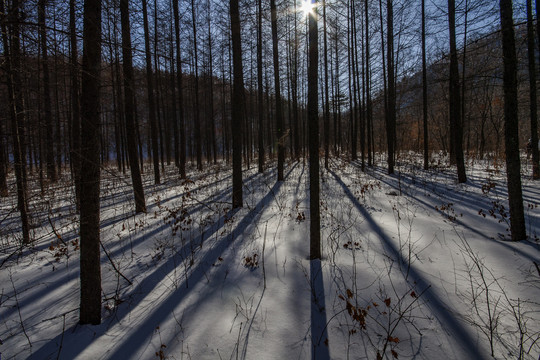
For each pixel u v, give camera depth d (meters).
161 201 8.78
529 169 11.91
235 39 7.09
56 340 2.79
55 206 8.34
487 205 6.85
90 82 2.79
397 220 5.95
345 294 3.31
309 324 2.86
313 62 4.01
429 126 25.14
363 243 4.77
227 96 27.72
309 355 2.48
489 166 13.81
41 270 4.35
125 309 3.27
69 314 3.24
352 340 2.63
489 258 4.01
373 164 17.53
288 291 3.43
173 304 3.30
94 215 2.95
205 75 20.53
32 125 4.65
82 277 2.98
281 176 11.19
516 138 4.49
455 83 9.83
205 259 4.40
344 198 8.04
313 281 3.59
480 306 3.02
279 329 2.80
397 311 3.00
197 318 3.03
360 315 2.64
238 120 7.20
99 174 2.97
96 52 2.81
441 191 8.68
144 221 6.65
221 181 11.97
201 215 6.46
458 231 5.13
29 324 3.06
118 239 5.54
